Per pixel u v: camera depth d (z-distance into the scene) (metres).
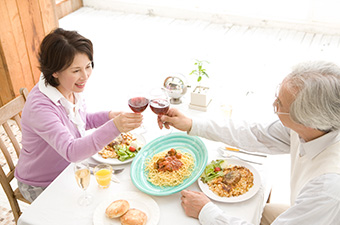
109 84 3.81
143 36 4.92
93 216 1.38
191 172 1.57
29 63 3.22
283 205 1.75
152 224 1.33
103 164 1.55
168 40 4.80
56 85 1.67
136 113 1.53
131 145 1.71
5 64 2.98
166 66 4.15
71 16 5.50
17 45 3.04
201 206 1.37
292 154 1.48
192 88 2.24
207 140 1.78
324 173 1.18
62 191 1.51
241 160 1.64
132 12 5.67
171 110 1.70
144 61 4.30
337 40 4.60
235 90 3.61
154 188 1.50
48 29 3.33
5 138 3.11
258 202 1.44
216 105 2.05
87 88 3.73
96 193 1.50
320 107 1.11
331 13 4.61
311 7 4.66
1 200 2.49
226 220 1.31
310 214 1.17
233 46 4.57
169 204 1.43
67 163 1.81
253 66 4.09
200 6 5.29
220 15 5.18
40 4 3.16
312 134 1.25
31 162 1.77
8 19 2.90
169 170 1.56
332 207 1.13
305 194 1.20
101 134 1.52
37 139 1.70
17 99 1.92
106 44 4.72
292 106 1.17
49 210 1.42
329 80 1.11
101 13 5.64
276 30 4.95
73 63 1.56
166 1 5.42
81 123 1.80
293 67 1.24
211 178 1.52
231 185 1.48
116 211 1.34
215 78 3.84
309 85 1.12
